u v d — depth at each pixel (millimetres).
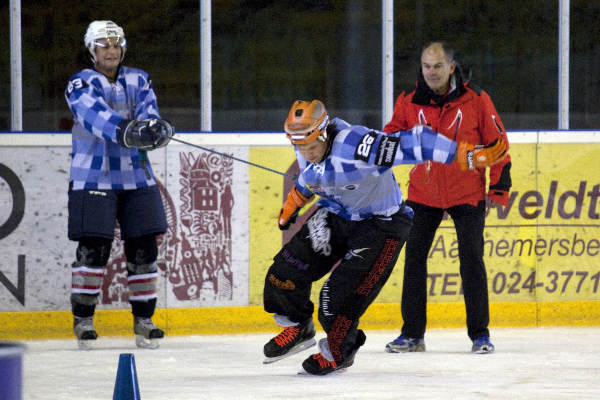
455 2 20188
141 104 16359
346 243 12344
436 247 19141
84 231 15961
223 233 18656
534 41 20359
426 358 14703
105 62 16031
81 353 15703
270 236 18812
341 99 20000
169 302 18375
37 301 18078
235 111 19719
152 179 16516
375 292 12297
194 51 19500
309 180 11789
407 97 15664
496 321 19281
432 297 19156
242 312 18688
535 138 19500
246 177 18750
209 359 14844
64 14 19094
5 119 18969
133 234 16391
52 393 11500
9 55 18875
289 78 19859
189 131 18688
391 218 12117
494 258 19297
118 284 18234
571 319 19578
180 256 18453
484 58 20281
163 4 19375
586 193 19656
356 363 14141
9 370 5867
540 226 19469
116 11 19281
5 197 18000
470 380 12320
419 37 20125
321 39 19906
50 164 18125
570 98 20500
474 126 15266
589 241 19641
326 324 12359
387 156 11148
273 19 19750
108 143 16141
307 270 12195
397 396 11008
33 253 18062
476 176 15422
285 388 11664
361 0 19938
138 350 16109
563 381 12242
